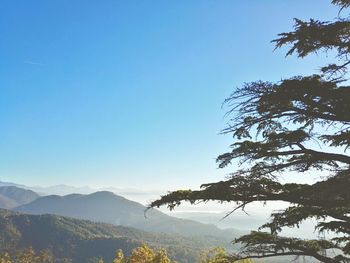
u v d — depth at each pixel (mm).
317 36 8875
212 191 9141
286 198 9312
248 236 11250
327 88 8695
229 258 11109
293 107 9266
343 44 9055
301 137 9281
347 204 9195
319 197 8906
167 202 9383
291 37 9117
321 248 10930
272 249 10930
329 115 9125
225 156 9602
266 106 8938
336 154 9156
